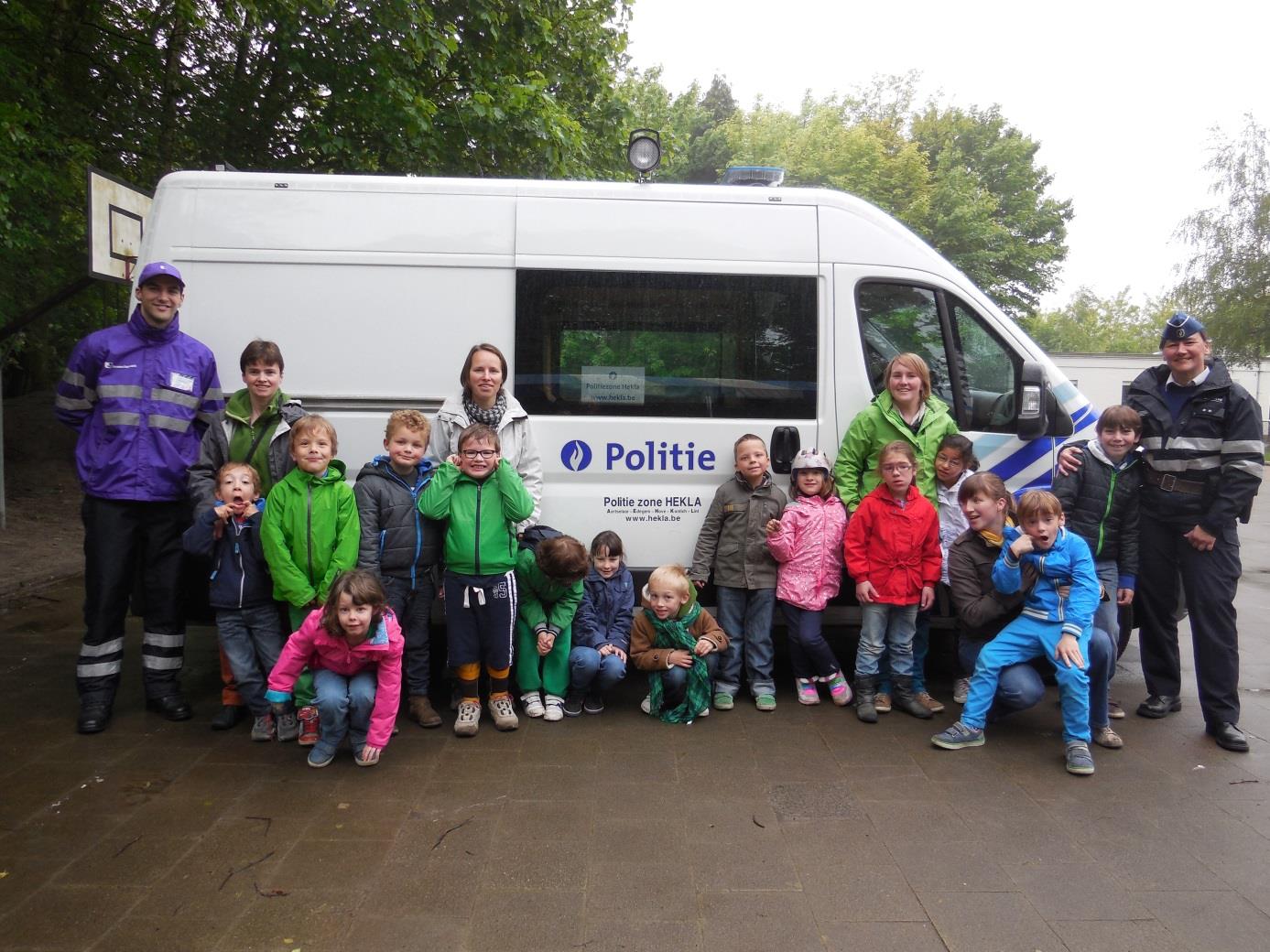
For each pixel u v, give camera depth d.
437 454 4.17
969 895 2.69
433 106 9.41
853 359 4.58
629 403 4.52
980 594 4.17
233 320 4.36
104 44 9.80
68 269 9.68
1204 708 4.03
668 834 3.07
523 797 3.34
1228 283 32.44
